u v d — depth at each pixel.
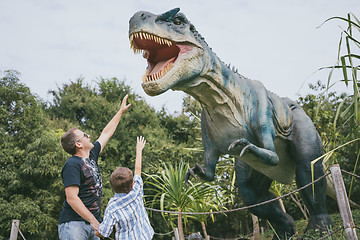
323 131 10.62
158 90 4.29
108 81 20.00
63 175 2.68
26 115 13.48
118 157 16.69
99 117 18.11
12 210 11.68
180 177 7.45
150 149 16.53
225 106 4.99
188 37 4.58
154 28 4.29
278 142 5.63
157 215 15.73
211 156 5.39
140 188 2.82
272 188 8.80
